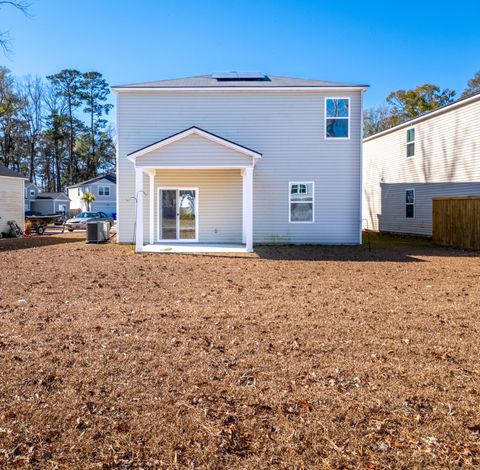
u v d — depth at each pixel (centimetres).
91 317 592
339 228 1688
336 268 1086
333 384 379
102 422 311
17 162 5581
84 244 1728
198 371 405
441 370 412
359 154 1673
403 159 2339
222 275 964
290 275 969
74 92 5866
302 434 298
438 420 317
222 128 1672
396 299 722
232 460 269
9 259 1230
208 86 1656
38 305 659
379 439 292
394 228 2434
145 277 928
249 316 603
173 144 1384
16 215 2345
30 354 445
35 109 5794
